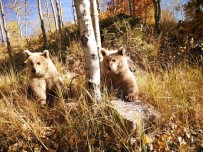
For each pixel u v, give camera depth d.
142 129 1.35
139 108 1.47
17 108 1.63
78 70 2.58
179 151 1.31
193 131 1.45
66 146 1.38
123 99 1.60
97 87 1.51
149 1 6.61
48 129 1.46
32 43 6.58
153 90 1.68
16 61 4.86
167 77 1.97
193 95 1.69
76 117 1.41
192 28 3.50
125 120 1.34
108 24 4.19
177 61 2.60
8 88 2.08
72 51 3.06
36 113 1.54
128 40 3.23
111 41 3.39
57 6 5.58
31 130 1.43
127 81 1.61
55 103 1.65
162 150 1.29
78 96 1.55
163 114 1.46
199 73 2.09
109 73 1.66
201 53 2.74
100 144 1.32
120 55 1.64
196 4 3.52
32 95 1.80
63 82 1.85
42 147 1.39
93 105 1.39
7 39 4.89
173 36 3.64
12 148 1.38
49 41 5.58
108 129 1.38
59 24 5.58
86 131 1.37
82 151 1.35
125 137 1.32
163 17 5.27
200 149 1.35
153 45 3.07
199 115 1.51
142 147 1.28
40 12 4.95
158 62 2.59
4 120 1.52
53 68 1.81
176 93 1.71
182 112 1.52
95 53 1.50
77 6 1.46
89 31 1.47
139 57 2.90
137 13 6.87
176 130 1.39
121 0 7.45
